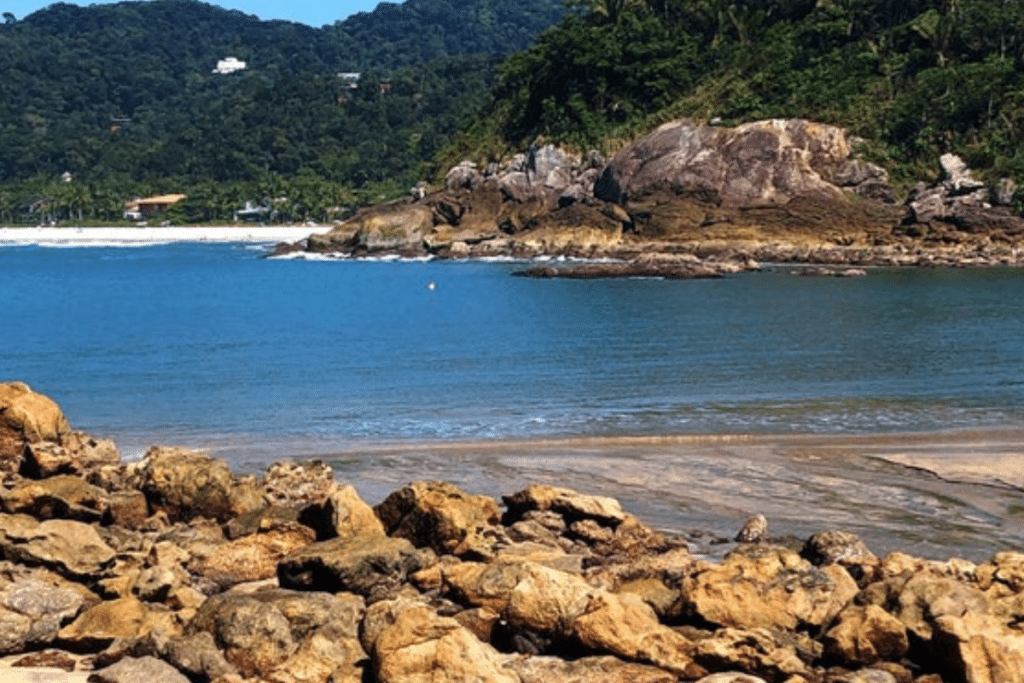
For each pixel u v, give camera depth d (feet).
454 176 609.01
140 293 446.60
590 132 590.55
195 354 253.24
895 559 89.76
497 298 371.56
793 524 113.50
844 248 479.00
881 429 156.97
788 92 575.38
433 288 413.18
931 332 261.03
